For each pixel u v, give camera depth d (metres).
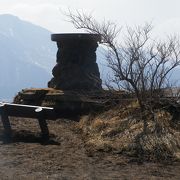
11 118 14.80
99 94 15.05
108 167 9.18
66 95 15.20
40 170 8.91
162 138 10.23
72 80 16.30
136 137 10.45
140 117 11.55
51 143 11.45
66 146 11.09
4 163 9.39
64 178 8.38
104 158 9.81
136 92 12.08
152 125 10.70
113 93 13.82
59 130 13.22
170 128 10.89
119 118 12.29
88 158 9.85
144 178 8.46
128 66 12.60
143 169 9.05
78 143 11.38
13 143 11.40
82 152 10.42
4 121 12.15
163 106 12.26
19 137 12.06
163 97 12.59
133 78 12.41
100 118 13.02
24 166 9.18
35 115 11.99
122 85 13.34
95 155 10.05
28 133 12.45
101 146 10.53
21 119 14.73
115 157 9.88
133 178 8.45
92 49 16.56
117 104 13.49
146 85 12.52
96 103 14.30
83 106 14.74
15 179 8.25
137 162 9.52
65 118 14.91
